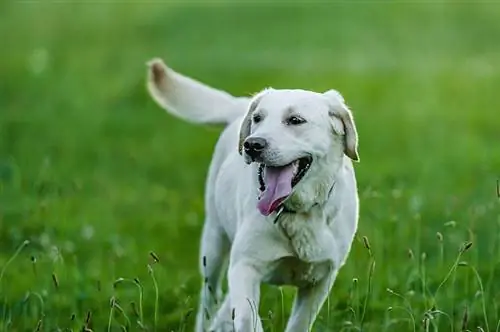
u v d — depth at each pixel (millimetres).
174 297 10789
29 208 13555
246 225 8023
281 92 7922
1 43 33344
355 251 11109
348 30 34188
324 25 35125
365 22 35406
